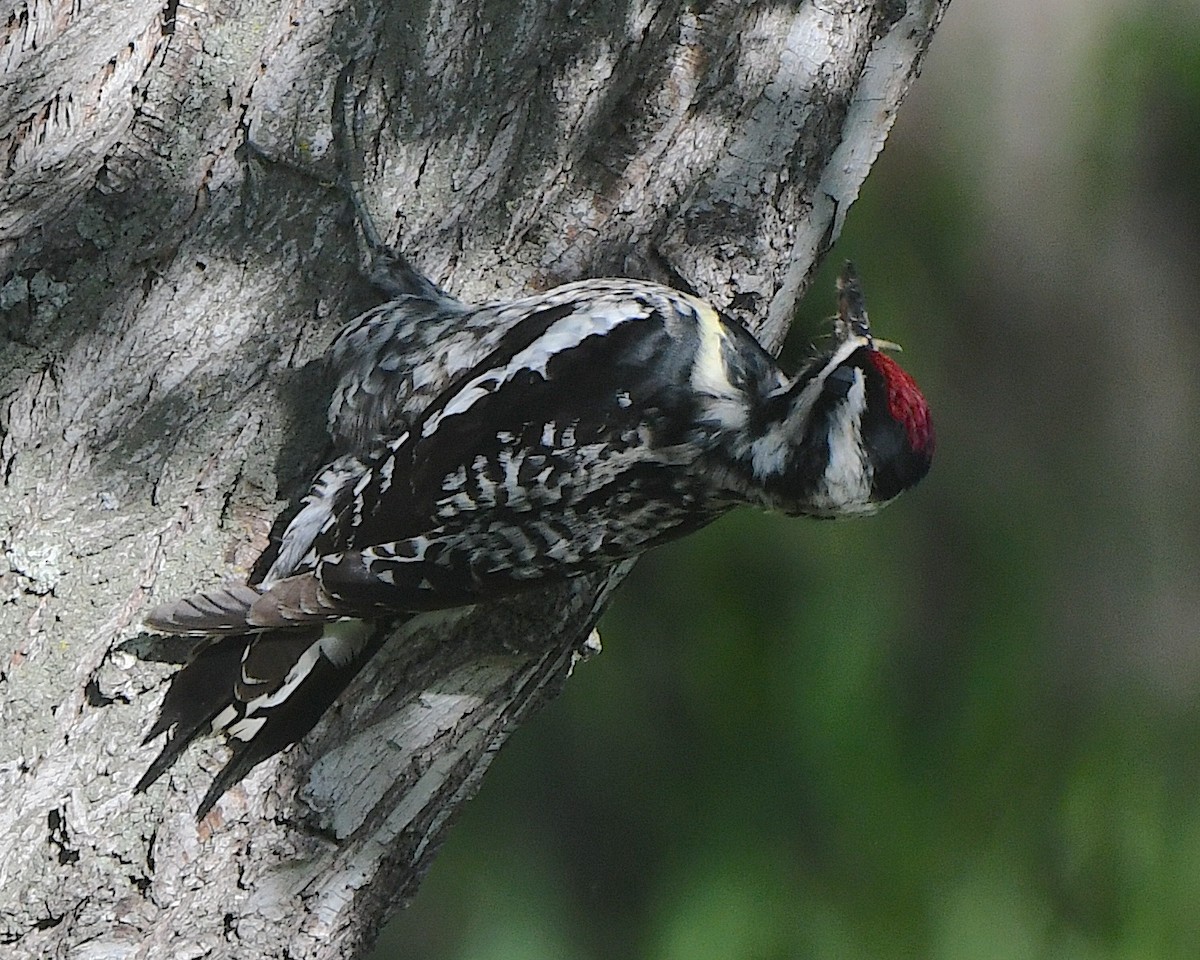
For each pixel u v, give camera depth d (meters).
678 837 13.55
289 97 7.29
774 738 13.52
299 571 7.45
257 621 7.05
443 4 7.64
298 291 7.51
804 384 8.21
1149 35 15.76
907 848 13.35
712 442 8.09
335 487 7.62
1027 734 14.35
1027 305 15.62
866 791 13.38
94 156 6.95
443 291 8.02
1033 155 15.73
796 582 13.62
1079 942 13.46
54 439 6.97
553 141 8.16
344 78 7.45
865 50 8.76
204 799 7.20
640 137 8.32
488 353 7.96
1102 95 15.74
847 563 13.75
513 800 13.82
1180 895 13.67
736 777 13.52
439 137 7.84
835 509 8.04
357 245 7.65
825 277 13.41
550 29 7.95
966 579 14.88
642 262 8.47
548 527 7.91
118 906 7.13
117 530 7.08
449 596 7.68
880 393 8.07
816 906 13.20
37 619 6.93
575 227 8.31
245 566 7.43
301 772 7.47
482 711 8.00
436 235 8.00
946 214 15.33
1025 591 14.93
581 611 8.36
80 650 6.98
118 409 7.08
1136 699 14.89
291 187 7.40
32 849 6.96
